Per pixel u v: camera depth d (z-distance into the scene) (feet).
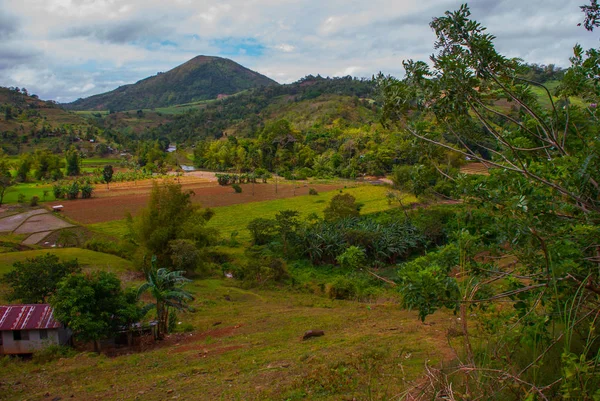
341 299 93.35
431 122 19.75
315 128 432.25
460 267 18.16
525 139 18.58
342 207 159.22
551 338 15.75
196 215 120.88
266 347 48.11
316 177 305.12
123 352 57.52
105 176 290.76
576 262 15.37
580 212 16.60
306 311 74.84
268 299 93.40
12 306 60.18
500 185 16.51
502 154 18.13
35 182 323.57
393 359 28.27
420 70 17.46
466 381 14.37
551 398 14.65
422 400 14.93
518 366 16.80
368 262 120.98
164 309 64.44
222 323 69.51
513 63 17.01
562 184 15.87
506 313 18.56
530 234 15.15
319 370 28.94
